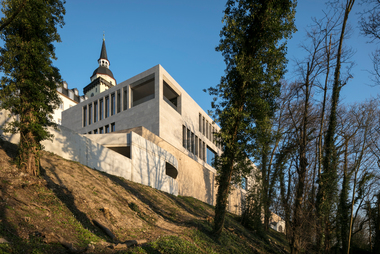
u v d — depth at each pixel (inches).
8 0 471.8
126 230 478.6
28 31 493.0
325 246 826.8
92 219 447.8
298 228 708.0
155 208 700.0
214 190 1838.1
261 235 968.3
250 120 607.2
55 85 535.8
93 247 346.3
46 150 629.6
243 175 618.8
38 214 378.9
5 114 561.3
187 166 1492.4
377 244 1015.6
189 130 1612.9
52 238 328.2
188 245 481.7
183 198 1174.3
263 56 612.4
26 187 429.1
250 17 605.0
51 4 527.8
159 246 419.2
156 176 1034.1
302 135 777.6
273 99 627.5
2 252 260.1
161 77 1380.4
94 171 703.1
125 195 657.0
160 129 1299.2
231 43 622.2
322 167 764.0
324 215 721.6
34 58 484.1
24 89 482.6
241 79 604.7
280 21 597.6
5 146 525.7
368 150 898.7
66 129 682.8
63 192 480.7
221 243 586.2
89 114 1694.1
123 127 1433.3
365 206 1131.9
